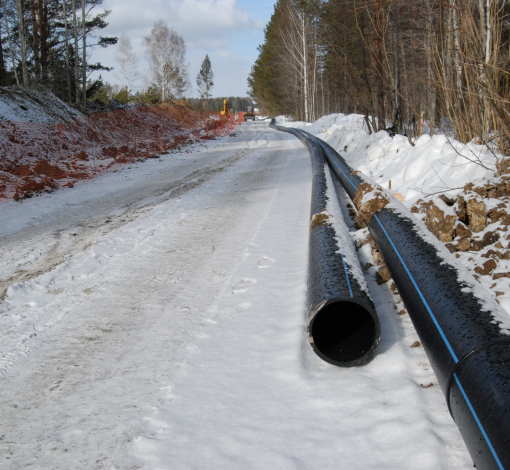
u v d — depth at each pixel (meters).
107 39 25.59
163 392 2.92
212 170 13.33
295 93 47.59
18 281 4.99
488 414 1.88
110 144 18.81
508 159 5.01
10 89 16.70
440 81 7.27
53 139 15.18
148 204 8.80
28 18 24.36
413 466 2.15
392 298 4.07
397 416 2.50
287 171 12.52
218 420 2.62
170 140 22.77
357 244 5.29
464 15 6.17
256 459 2.30
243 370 3.11
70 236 6.71
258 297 4.31
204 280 4.86
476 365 2.12
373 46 13.91
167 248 6.04
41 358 3.41
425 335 2.72
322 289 3.21
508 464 1.67
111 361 3.33
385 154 10.12
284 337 3.49
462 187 5.60
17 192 9.55
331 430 2.47
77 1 25.05
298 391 2.84
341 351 3.14
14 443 2.51
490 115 6.34
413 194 6.65
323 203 5.89
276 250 5.65
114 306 4.29
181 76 50.47
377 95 14.25
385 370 2.98
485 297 2.64
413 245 3.66
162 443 2.45
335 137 18.02
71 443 2.49
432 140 7.65
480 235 4.46
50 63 26.44
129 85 45.97
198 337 3.63
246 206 8.41
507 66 6.14
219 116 47.09
